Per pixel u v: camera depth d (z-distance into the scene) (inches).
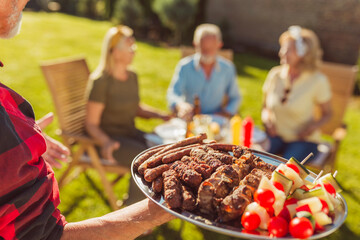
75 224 39.2
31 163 35.0
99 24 659.4
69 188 128.8
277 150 118.2
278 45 514.3
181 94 132.8
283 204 35.2
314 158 112.3
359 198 137.0
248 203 35.6
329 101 119.3
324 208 35.2
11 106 36.4
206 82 133.6
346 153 184.1
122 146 108.7
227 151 48.9
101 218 40.4
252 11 538.3
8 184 31.5
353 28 438.0
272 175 38.7
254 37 543.5
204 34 127.4
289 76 120.0
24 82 259.9
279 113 120.5
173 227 112.6
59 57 370.9
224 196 37.6
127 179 138.9
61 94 114.4
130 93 113.4
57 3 890.7
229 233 32.7
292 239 31.9
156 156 45.6
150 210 39.6
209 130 95.7
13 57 341.7
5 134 31.8
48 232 36.2
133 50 109.6
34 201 34.4
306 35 115.0
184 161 43.7
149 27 585.6
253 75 361.7
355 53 442.0
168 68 360.8
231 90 138.7
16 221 32.9
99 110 107.0
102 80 106.3
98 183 134.4
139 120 200.2
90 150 104.3
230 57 171.8
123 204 120.3
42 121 60.1
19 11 36.5
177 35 543.5
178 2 522.6
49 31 521.0
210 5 589.0
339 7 444.1
